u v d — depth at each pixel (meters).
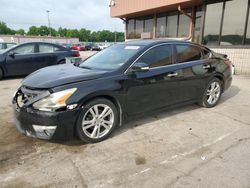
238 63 9.85
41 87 2.96
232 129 3.80
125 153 3.00
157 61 3.86
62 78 3.12
